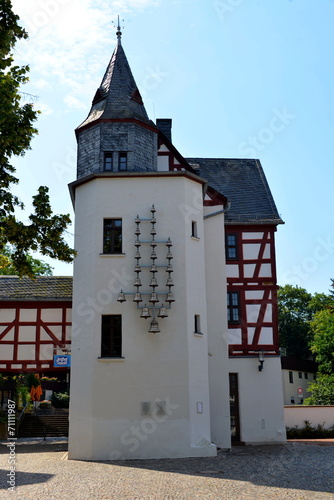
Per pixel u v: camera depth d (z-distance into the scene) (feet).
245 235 73.00
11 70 44.04
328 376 131.13
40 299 70.13
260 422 67.82
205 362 58.39
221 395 63.21
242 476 40.70
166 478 40.24
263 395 68.49
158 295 57.67
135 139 64.23
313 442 71.05
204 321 59.62
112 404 55.01
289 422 81.51
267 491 34.50
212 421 62.54
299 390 126.11
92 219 60.39
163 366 56.08
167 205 60.49
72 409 55.93
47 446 67.77
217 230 67.87
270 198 77.71
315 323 150.51
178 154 68.80
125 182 61.11
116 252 59.36
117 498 32.55
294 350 185.68
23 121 43.57
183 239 59.62
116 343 57.11
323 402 114.42
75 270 60.18
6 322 70.23
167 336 56.80
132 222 59.98
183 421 54.85
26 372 69.36
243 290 71.31
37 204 45.93
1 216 44.98
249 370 69.10
